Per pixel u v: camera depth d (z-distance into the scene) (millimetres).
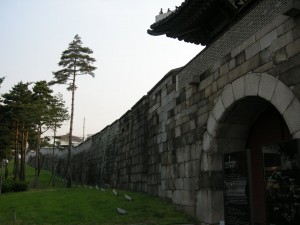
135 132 20125
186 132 12336
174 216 11305
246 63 8844
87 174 34656
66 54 32094
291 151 6301
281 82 7434
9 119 34188
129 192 17891
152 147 16422
